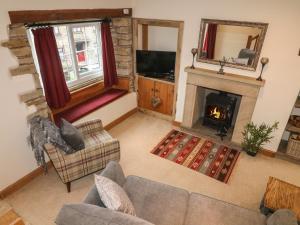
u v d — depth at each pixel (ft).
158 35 15.65
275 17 10.16
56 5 10.12
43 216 8.75
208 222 6.72
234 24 11.11
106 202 6.12
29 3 9.02
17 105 9.29
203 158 12.18
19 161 9.89
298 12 9.62
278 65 10.83
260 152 12.82
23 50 8.93
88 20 12.35
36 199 9.49
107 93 15.16
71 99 13.12
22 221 7.80
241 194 10.03
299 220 6.97
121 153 12.42
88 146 10.23
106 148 9.80
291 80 10.77
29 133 10.02
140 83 16.03
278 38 10.41
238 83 12.03
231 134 14.28
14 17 8.57
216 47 12.13
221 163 11.85
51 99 11.65
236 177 10.97
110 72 14.73
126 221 5.12
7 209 9.00
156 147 13.00
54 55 11.00
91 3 11.71
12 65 8.75
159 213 6.93
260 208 8.50
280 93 11.25
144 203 7.23
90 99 14.25
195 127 14.90
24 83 9.32
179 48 13.35
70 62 13.12
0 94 8.63
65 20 11.00
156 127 15.15
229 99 13.34
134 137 13.94
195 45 12.76
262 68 11.16
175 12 12.64
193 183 10.54
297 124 11.83
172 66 14.73
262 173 11.29
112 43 14.24
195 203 7.32
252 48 11.18
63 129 9.01
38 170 10.68
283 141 13.33
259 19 10.55
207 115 14.67
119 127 15.06
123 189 7.29
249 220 6.79
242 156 12.45
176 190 7.70
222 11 11.32
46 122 9.59
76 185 10.24
